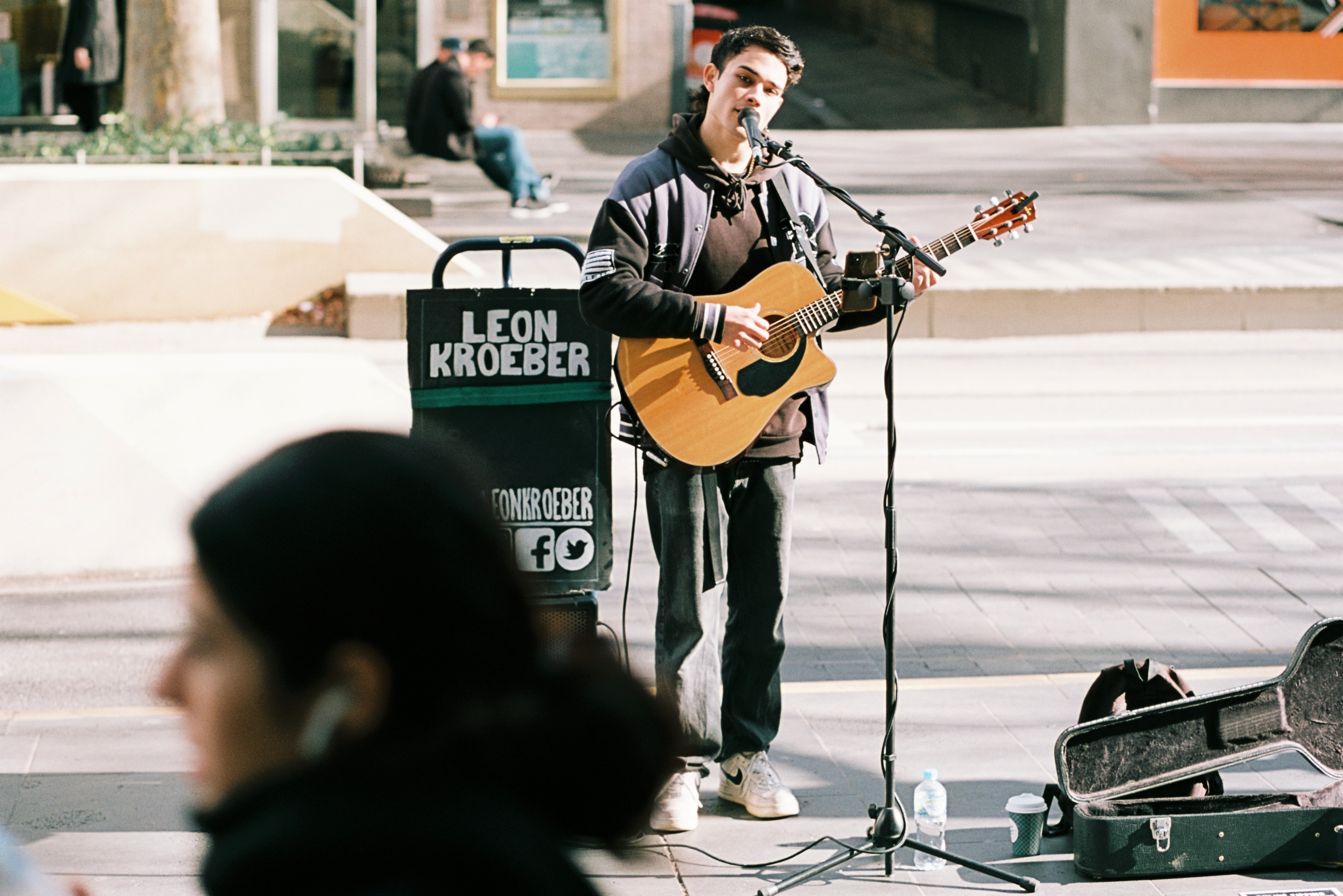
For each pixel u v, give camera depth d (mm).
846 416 9367
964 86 25797
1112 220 15086
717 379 4086
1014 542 6953
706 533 4145
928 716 5016
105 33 15625
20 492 6398
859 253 4000
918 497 7633
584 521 4305
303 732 1084
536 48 21688
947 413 9430
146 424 6492
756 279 4090
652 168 4098
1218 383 10164
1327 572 6539
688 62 23094
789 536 4242
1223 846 3939
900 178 17578
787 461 4207
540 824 1129
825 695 5207
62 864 3965
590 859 3965
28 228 10953
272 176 11250
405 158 17875
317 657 1059
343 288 11438
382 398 6820
